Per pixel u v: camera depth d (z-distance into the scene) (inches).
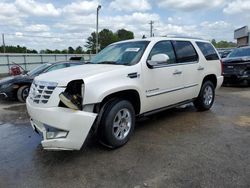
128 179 123.3
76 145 137.8
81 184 120.3
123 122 163.0
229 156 145.2
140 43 189.8
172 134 184.2
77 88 143.8
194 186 115.7
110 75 152.3
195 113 243.9
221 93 373.4
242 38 1830.7
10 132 199.5
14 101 341.1
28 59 1263.5
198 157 144.6
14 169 136.1
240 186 114.7
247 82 451.2
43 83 145.2
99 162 141.4
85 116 138.0
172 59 199.6
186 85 212.8
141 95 171.2
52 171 133.1
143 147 160.6
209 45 250.4
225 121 216.4
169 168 132.6
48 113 135.6
